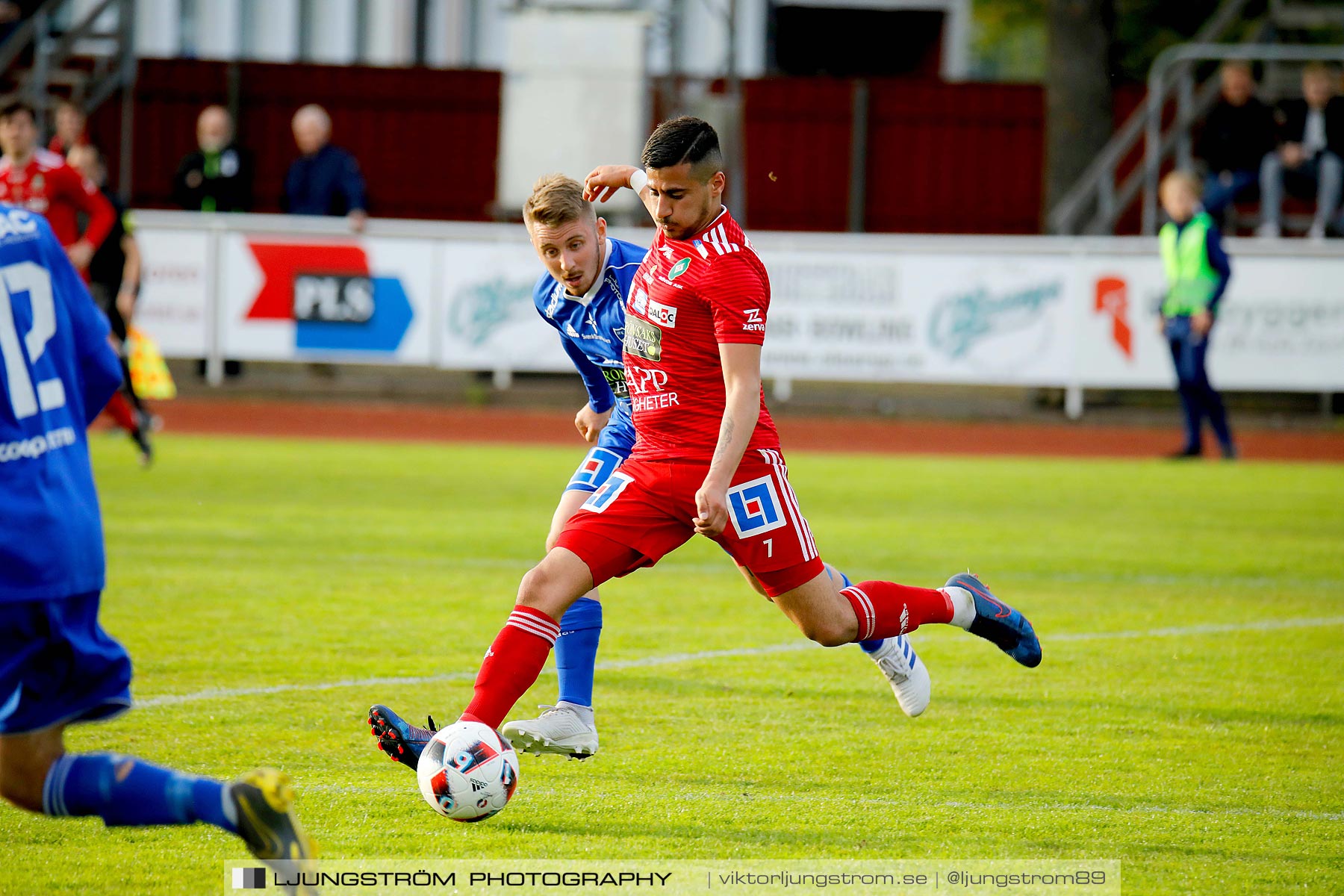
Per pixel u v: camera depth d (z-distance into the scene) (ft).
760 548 46.11
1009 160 248.32
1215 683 63.98
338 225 179.63
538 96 206.59
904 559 94.17
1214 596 84.53
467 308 179.32
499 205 215.10
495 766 42.06
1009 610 53.98
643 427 47.01
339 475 131.23
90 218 124.77
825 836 43.29
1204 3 309.83
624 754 51.85
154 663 63.87
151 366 179.83
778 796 47.21
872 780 49.11
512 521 107.65
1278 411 193.67
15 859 40.70
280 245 180.04
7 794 35.58
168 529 100.63
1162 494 128.57
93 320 36.91
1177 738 55.01
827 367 178.09
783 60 350.02
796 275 177.37
